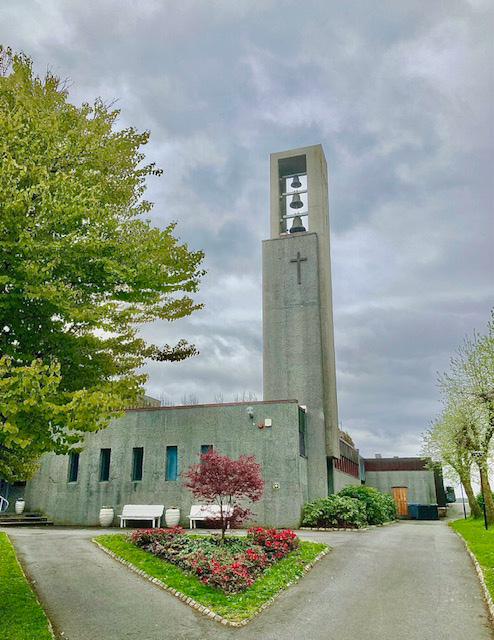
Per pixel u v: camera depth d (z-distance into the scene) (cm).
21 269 760
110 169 1041
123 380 902
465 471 3031
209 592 947
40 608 811
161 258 960
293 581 1075
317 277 2792
